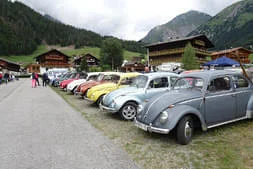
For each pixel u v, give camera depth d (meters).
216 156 3.81
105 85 9.05
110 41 62.19
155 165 3.50
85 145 4.47
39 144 4.55
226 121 5.11
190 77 5.41
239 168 3.34
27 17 177.00
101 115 7.51
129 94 6.71
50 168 3.44
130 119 6.72
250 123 5.77
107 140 4.79
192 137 4.87
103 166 3.48
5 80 29.44
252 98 5.58
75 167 3.46
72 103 10.34
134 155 3.93
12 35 128.88
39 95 13.88
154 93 6.90
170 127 4.25
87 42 153.25
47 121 6.61
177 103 4.53
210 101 4.80
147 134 5.21
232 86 5.26
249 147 4.19
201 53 49.88
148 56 58.97
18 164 3.61
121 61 62.44
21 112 8.08
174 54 52.00
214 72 5.26
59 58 75.81
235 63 13.43
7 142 4.70
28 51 129.25
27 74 69.75
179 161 3.64
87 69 54.59
